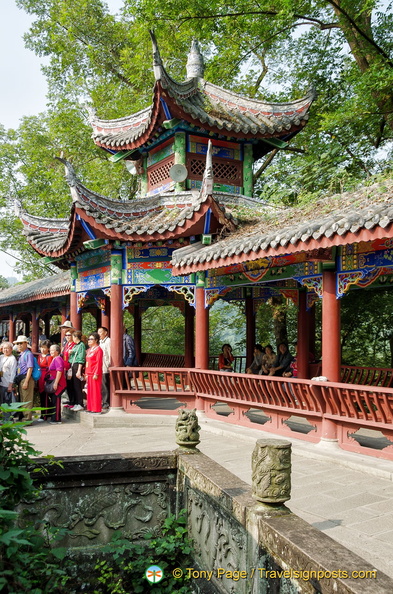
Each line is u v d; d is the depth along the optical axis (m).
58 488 4.82
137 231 10.84
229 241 9.96
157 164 13.79
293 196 14.06
